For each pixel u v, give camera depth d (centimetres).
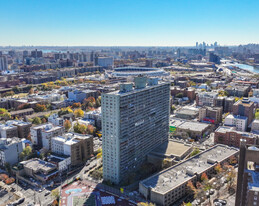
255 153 15038
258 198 13038
